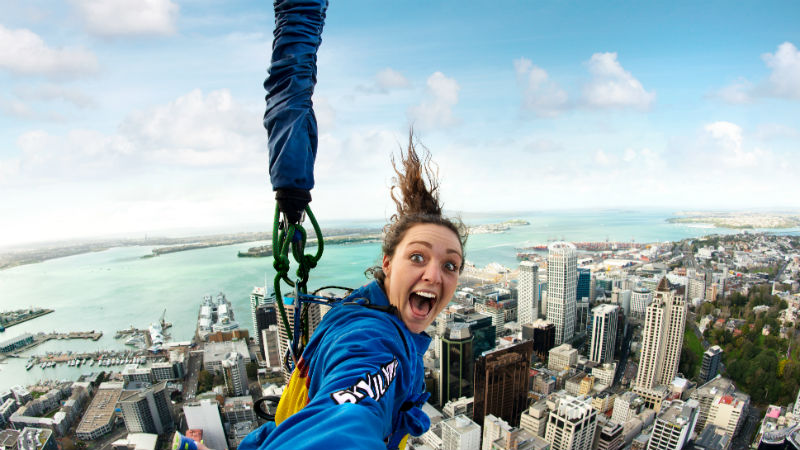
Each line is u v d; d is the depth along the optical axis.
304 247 1.94
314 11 1.92
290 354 1.81
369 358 1.18
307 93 1.90
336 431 0.81
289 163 1.80
